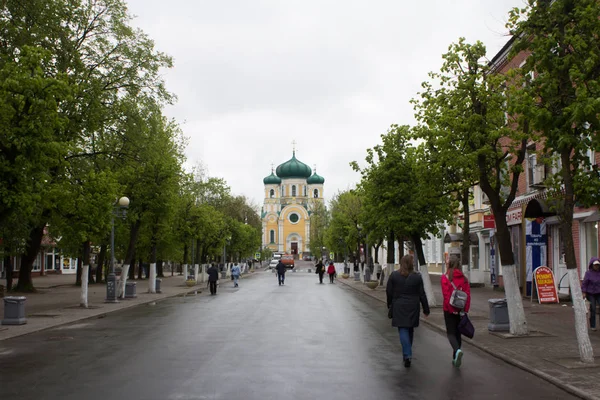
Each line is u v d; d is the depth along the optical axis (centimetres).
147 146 3073
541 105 1135
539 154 1544
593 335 1473
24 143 1673
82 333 1630
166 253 5488
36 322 1900
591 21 1121
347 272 6594
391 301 1108
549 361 1108
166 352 1249
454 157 1617
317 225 8750
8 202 1673
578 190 1255
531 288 2666
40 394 859
